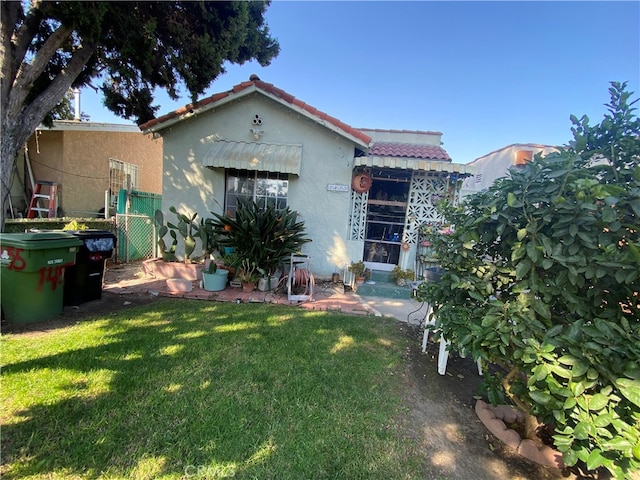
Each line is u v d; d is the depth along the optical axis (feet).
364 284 27.48
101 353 13.32
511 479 8.70
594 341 7.15
